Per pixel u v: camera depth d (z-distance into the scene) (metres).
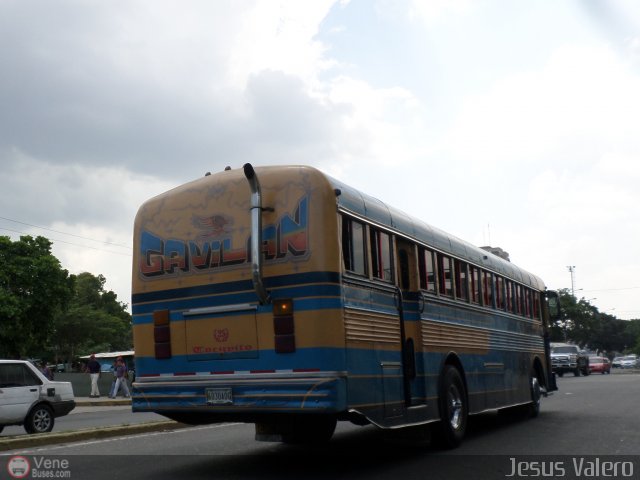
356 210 8.48
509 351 14.14
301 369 7.62
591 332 90.62
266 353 7.88
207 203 8.61
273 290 7.88
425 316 10.11
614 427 13.07
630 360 92.25
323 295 7.65
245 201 8.33
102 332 77.19
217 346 8.22
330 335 7.61
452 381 10.71
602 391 24.59
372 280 8.63
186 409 8.30
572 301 87.50
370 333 8.40
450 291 11.30
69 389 16.16
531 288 16.53
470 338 11.91
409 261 9.98
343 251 8.06
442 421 10.24
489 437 11.88
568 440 11.28
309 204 7.89
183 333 8.52
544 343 17.34
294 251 7.85
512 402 13.93
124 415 20.94
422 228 10.50
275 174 8.13
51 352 77.50
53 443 11.63
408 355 9.53
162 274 8.81
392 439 11.76
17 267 50.91
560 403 19.23
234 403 7.96
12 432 16.48
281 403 7.67
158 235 8.95
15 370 15.30
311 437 9.51
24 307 50.44
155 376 8.69
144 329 8.89
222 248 8.38
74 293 54.62
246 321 8.05
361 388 8.00
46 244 53.50
